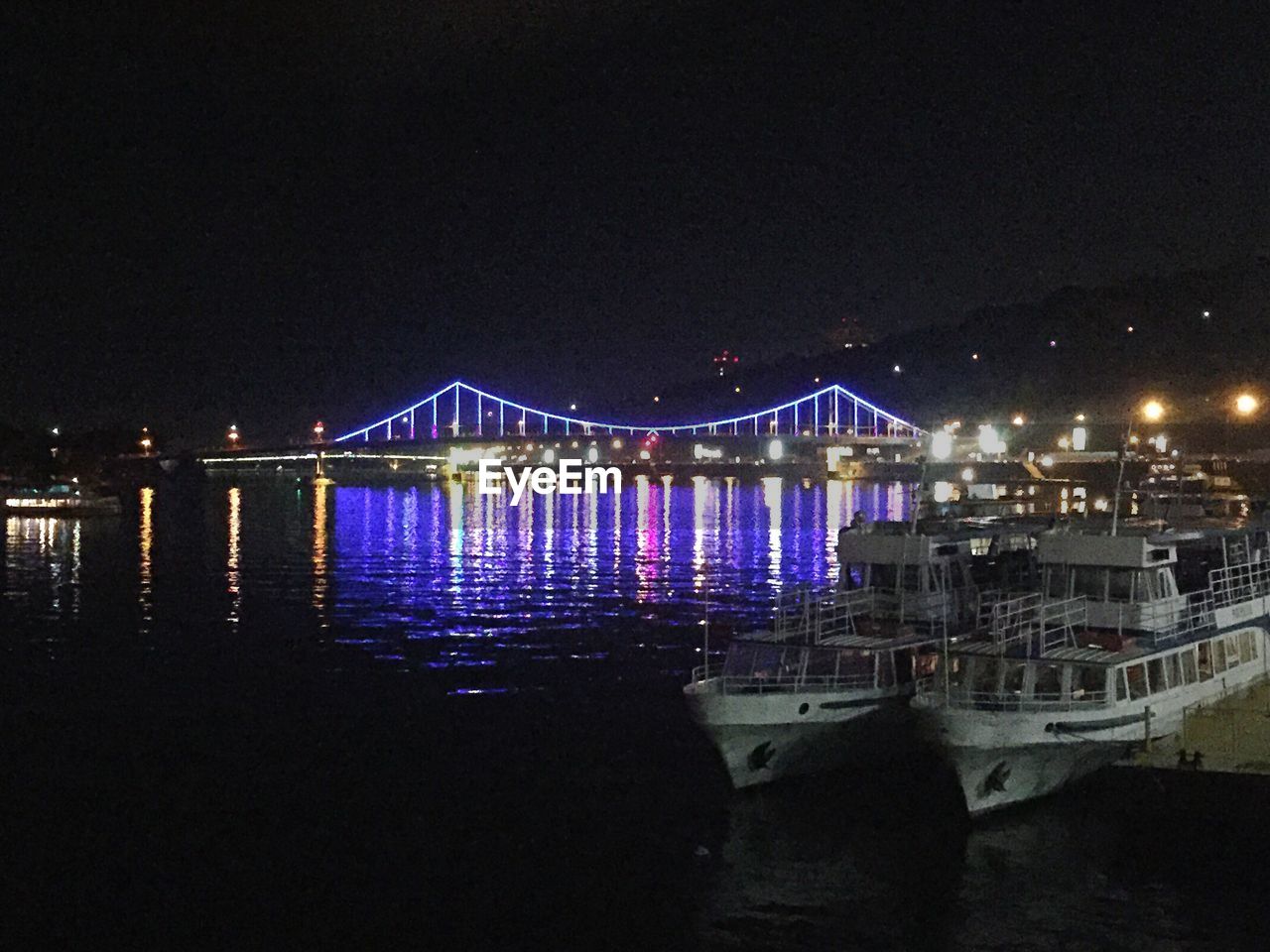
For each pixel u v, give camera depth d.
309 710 47.66
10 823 34.81
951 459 164.12
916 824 33.53
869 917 28.61
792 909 29.05
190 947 27.62
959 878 30.14
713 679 36.84
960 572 40.53
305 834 33.88
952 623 39.59
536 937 27.98
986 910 28.64
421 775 38.88
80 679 53.94
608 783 37.78
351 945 27.70
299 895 30.09
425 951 27.44
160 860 32.22
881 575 40.47
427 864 31.86
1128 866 30.58
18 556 113.31
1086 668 33.75
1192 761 32.91
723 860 31.67
